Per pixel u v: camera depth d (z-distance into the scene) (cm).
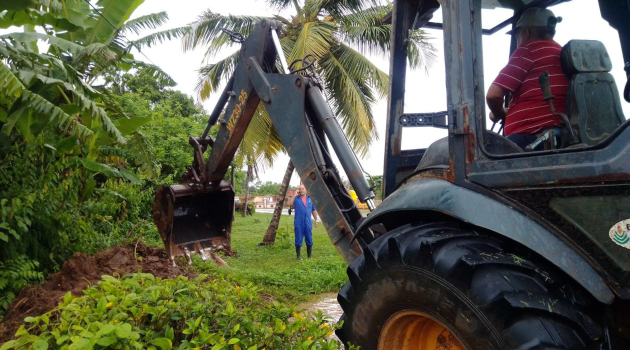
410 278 240
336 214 412
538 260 228
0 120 545
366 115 1342
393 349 262
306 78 452
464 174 247
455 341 250
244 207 2825
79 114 645
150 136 1529
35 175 548
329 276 727
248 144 1263
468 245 231
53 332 259
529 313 200
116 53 707
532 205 223
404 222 302
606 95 258
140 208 1170
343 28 1362
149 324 302
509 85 287
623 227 198
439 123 271
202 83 1397
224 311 296
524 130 283
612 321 217
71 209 621
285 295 638
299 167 443
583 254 208
